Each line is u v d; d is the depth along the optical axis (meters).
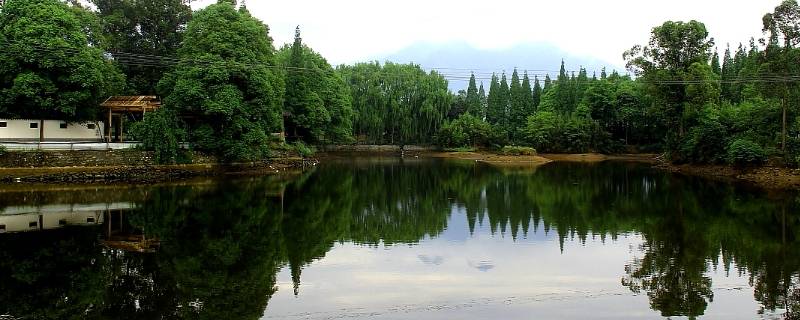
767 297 14.46
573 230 23.45
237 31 44.56
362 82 84.00
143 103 41.25
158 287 15.32
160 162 39.50
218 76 41.31
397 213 28.11
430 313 13.33
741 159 42.62
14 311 13.35
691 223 24.83
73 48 36.53
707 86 52.38
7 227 22.52
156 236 21.39
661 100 56.19
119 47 48.56
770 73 40.09
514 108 93.62
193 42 44.59
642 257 18.72
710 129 48.62
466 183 42.97
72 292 14.83
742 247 20.00
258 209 28.11
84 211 26.09
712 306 13.81
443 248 20.16
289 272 16.88
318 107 61.28
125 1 50.78
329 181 42.94
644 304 13.99
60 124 41.06
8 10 36.66
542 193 36.28
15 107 37.56
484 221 25.72
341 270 17.14
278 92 50.31
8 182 33.19
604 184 41.41
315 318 12.98
